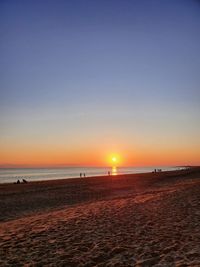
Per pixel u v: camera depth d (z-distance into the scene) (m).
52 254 8.16
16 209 19.62
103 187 34.06
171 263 6.92
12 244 9.33
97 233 10.04
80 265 7.27
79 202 21.92
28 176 98.31
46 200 23.70
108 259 7.61
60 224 11.77
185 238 8.76
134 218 11.95
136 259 7.45
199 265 6.53
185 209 12.88
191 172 64.94
